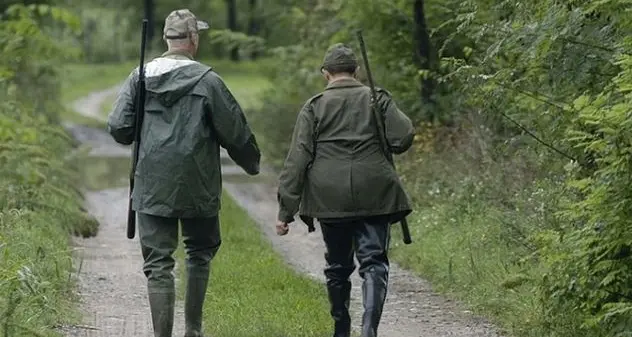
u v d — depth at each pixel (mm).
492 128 25375
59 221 25891
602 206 13828
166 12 136500
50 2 43688
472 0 19141
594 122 13633
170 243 14586
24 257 18797
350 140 14594
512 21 17094
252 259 23125
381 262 14625
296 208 14680
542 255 14922
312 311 17531
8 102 31094
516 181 23406
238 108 14594
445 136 30188
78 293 19359
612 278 13852
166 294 14383
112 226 29656
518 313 16891
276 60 47250
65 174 36531
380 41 32656
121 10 141125
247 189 41375
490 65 18234
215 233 15094
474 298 18734
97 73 130750
